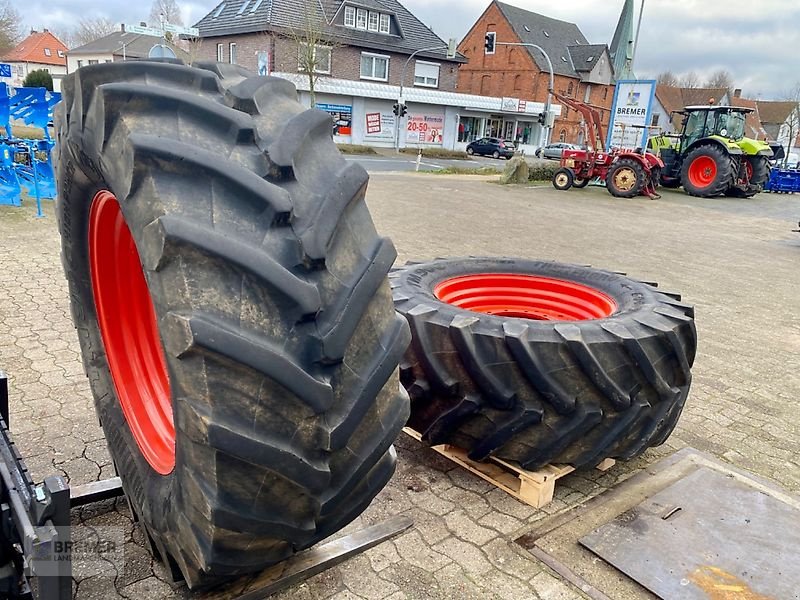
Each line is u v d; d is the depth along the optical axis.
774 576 2.21
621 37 47.81
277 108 1.51
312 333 1.35
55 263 5.68
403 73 33.59
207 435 1.29
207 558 1.49
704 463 3.03
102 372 2.28
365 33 34.56
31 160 8.23
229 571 1.58
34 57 58.34
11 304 4.56
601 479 2.86
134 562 2.10
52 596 1.35
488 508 2.59
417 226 9.54
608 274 3.61
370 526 2.38
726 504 2.65
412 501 2.61
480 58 48.53
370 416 1.55
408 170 21.52
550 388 2.45
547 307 3.73
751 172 17.58
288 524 1.52
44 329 4.12
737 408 3.75
